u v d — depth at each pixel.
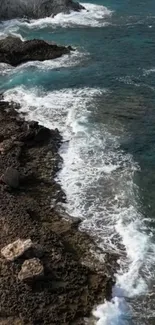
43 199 30.30
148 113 39.84
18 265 24.45
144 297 23.86
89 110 40.53
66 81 46.06
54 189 31.25
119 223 28.50
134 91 43.62
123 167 33.44
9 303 22.67
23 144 34.94
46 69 48.97
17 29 62.16
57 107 41.06
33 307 22.55
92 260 25.73
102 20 65.25
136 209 29.69
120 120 38.97
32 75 47.50
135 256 26.19
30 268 23.91
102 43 56.03
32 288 23.42
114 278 24.81
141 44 55.12
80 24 63.62
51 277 24.09
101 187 31.55
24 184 31.59
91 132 37.41
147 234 27.73
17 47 51.81
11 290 23.22
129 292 24.11
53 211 29.30
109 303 23.17
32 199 30.16
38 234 26.66
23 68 49.41
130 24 62.91
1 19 66.31
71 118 39.25
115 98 42.44
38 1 67.94
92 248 26.56
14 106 41.06
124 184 31.80
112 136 36.91
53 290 23.45
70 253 25.95
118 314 22.75
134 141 36.22
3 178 30.95
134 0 75.94
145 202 30.27
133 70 48.12
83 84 45.34
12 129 36.53
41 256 25.05
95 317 22.41
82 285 23.91
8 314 22.33
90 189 31.36
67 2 69.00
